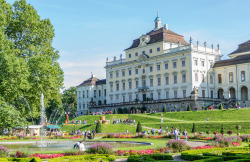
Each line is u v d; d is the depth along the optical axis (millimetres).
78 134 80875
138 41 127438
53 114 142000
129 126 85750
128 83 128875
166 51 115750
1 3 51406
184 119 90000
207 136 59062
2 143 59438
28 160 28906
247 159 26828
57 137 74562
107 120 97250
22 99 50500
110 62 137625
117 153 35438
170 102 109938
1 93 45312
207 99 105875
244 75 104875
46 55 55062
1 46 46031
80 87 158500
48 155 33438
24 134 82312
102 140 63312
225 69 111000
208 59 113875
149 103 116625
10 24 53062
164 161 27922
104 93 149250
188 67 108250
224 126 70812
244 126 68625
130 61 127188
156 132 75750
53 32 58281
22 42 53906
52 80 51875
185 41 125312
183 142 38344
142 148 40688
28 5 56062
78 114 158000
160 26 133125
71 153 34000
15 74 45406
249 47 116188
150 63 120562
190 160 30703
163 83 116000
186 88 108438
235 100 106625
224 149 36969
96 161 29375
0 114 43281
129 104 122812
